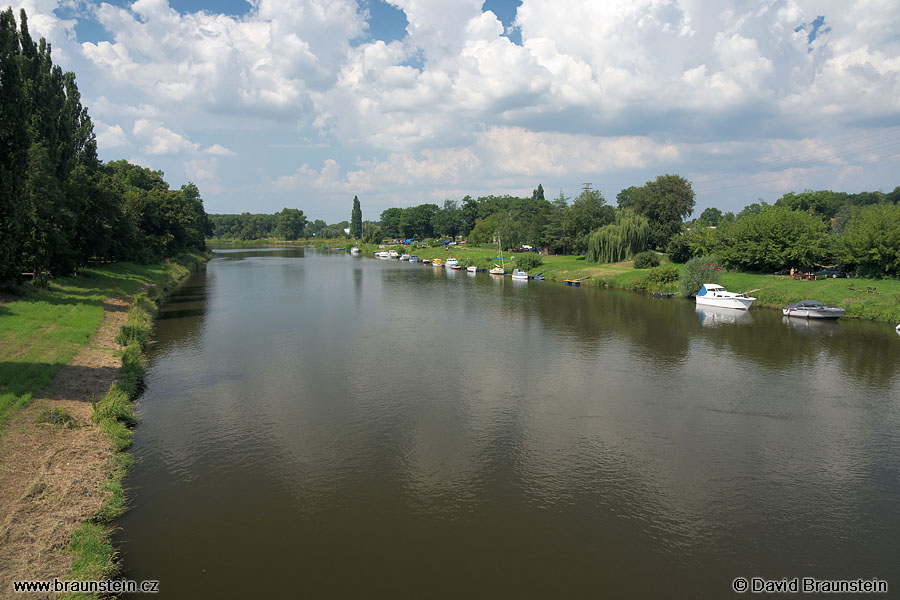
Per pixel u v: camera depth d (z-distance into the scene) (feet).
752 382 107.24
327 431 80.94
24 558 44.50
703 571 50.67
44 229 142.51
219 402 91.97
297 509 59.36
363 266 418.31
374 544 53.42
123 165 346.13
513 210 567.18
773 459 73.92
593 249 332.19
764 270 239.09
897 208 201.57
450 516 58.90
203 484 64.18
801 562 52.42
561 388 102.89
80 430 70.69
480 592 46.83
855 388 103.76
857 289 186.50
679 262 290.76
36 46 152.66
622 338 147.84
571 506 61.36
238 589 46.16
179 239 352.49
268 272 353.10
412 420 85.97
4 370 83.56
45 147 145.07
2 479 55.06
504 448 76.28
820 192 474.49
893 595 47.62
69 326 118.21
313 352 127.75
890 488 66.59
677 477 68.59
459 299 225.56
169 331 148.15
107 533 52.24
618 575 49.75
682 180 354.33
